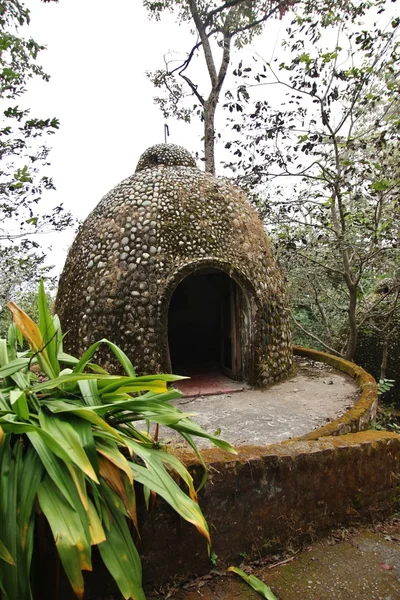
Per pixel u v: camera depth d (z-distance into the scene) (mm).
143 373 3818
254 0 8227
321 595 1746
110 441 1512
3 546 1141
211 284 6801
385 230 5262
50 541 1499
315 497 2111
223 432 3225
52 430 1383
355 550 2041
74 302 4180
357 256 5637
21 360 1686
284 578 1848
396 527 2246
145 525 1718
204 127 8781
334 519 2170
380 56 4867
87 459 1275
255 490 1956
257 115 5434
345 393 4160
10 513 1213
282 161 5680
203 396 4129
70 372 1913
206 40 8742
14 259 5125
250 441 3049
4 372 1612
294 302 7852
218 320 6727
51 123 4457
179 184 4508
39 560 1478
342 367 5066
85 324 3988
